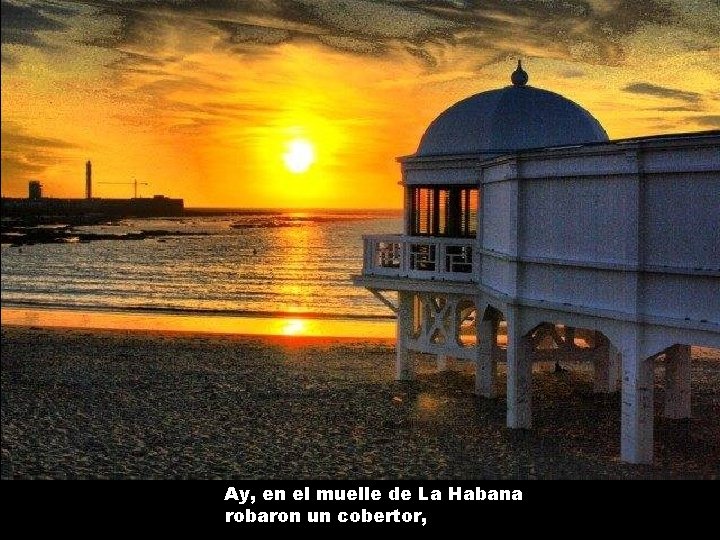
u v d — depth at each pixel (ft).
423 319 79.46
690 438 60.08
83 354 99.40
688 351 66.59
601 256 50.37
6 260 321.93
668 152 45.44
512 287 59.36
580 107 74.59
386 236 79.30
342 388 79.25
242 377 85.25
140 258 333.83
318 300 193.36
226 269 280.92
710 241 43.75
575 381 81.61
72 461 56.70
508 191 59.57
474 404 71.51
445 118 75.51
